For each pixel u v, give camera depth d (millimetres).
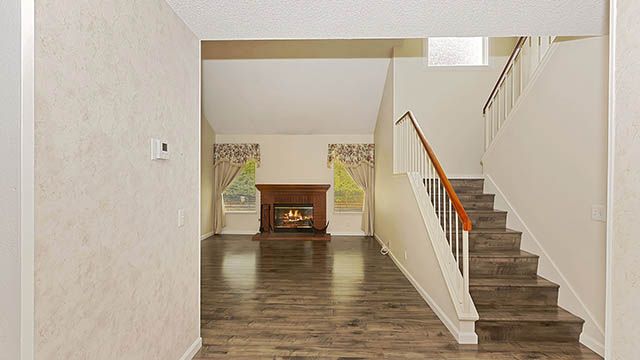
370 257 6000
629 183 1472
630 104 1468
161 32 2088
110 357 1627
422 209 3932
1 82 1158
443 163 6098
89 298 1484
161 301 2121
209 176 8195
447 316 3166
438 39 6301
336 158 8320
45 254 1251
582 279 2863
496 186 4445
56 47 1288
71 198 1374
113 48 1628
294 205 8414
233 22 2402
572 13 2258
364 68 6566
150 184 1983
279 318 3330
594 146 2723
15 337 1161
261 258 5926
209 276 4793
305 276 4797
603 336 2633
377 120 7738
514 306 3090
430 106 6113
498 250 3756
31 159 1180
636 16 1440
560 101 3152
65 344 1351
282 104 7496
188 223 2516
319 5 2158
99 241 1545
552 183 3271
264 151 8555
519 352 2686
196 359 2562
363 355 2646
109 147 1607
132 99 1790
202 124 7695
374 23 2422
